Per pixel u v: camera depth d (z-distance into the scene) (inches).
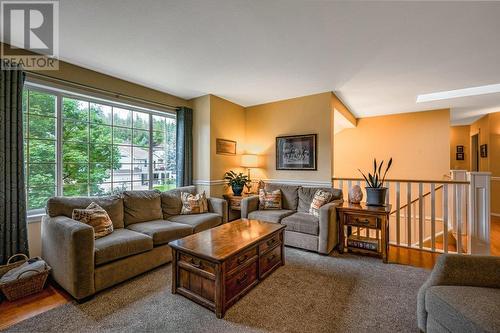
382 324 65.7
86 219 91.8
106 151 130.2
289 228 126.2
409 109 201.6
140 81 136.0
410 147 211.6
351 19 78.2
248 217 141.2
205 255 71.2
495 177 211.2
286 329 63.9
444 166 199.0
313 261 109.8
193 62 111.3
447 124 198.7
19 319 68.1
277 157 174.9
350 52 101.3
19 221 92.3
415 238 175.9
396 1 69.3
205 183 162.2
